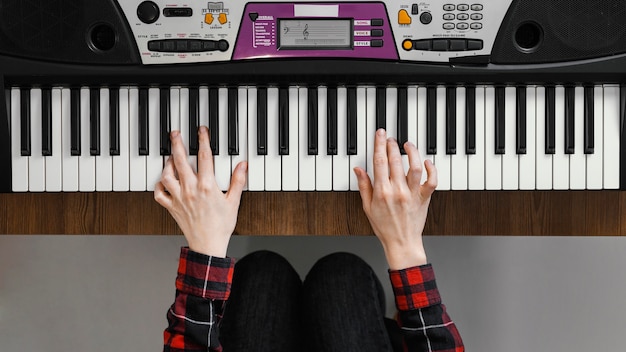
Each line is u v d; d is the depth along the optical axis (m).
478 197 1.20
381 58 1.05
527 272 1.50
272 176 1.11
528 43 1.09
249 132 1.11
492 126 1.10
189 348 1.05
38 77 1.07
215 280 1.05
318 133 1.10
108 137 1.11
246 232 1.19
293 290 1.34
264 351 1.24
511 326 1.50
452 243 1.49
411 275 1.07
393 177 1.06
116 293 1.50
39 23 1.06
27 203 1.20
